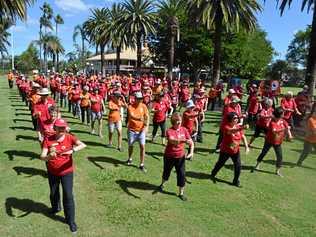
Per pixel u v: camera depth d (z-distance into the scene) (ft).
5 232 21.11
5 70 357.82
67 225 22.12
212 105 77.97
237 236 21.91
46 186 27.96
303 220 24.54
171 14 144.36
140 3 164.55
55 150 20.84
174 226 22.63
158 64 235.20
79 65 330.34
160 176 31.37
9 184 28.19
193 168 34.17
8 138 44.55
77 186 28.35
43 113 34.83
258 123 42.98
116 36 172.76
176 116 26.07
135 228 22.20
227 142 29.76
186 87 65.72
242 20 102.58
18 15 63.93
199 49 204.33
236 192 28.78
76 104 62.13
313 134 35.83
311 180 32.83
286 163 37.86
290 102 50.16
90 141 43.52
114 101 39.58
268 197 28.12
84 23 209.77
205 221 23.49
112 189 27.99
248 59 245.65
